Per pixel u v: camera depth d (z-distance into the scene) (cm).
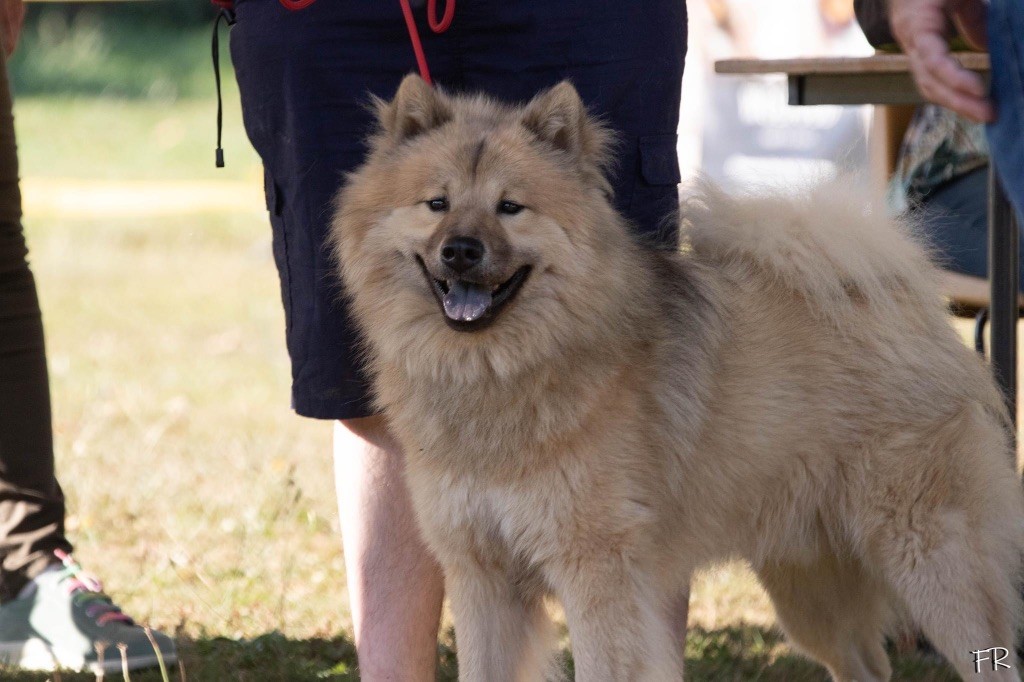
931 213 483
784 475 382
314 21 361
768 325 381
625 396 348
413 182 357
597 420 342
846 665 425
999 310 411
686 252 395
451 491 352
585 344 345
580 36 369
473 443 347
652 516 350
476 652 360
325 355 379
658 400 356
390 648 378
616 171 378
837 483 384
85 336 999
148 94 2564
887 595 416
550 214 350
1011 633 381
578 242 351
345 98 369
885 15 266
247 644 454
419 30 370
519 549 351
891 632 431
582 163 358
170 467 667
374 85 371
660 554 363
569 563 349
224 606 495
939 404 380
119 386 845
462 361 348
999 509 385
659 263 377
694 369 364
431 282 354
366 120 372
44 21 2895
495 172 349
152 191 1811
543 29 369
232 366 909
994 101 227
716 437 369
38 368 437
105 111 2430
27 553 442
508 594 365
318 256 375
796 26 734
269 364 918
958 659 374
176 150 2136
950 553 373
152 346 970
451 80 382
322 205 373
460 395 351
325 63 364
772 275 390
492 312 342
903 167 520
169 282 1225
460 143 355
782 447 377
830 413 378
